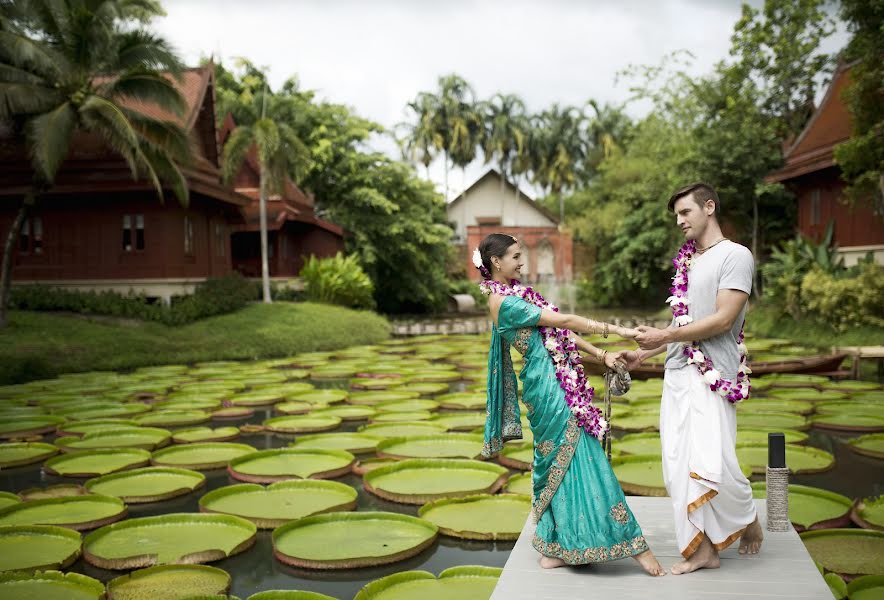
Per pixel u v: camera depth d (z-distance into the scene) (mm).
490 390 3791
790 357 14945
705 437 3381
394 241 32469
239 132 21609
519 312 3588
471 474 6914
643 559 3418
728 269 3406
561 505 3496
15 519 5766
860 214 19469
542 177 52250
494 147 49969
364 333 22219
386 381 13242
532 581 3363
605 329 3488
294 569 4879
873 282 16156
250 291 22078
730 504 3412
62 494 6551
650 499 4680
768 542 3824
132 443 8445
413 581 4445
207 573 4672
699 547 3449
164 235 20078
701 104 26453
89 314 18562
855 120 15016
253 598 4098
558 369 3568
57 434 9109
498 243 3742
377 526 5539
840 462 7539
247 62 30594
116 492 6562
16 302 18469
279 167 22969
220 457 7902
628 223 34969
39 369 13859
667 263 32500
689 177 25297
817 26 20031
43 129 14836
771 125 24156
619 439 8281
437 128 49719
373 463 7340
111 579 4703
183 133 17422
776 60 21156
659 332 3424
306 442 8328
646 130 40562
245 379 13570
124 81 16391
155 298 20562
